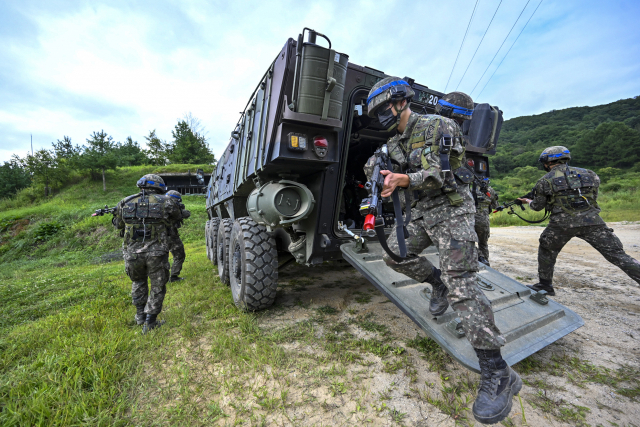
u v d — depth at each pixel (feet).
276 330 9.01
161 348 8.16
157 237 9.57
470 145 11.49
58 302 13.61
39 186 104.17
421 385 6.20
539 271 10.68
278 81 8.77
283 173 9.98
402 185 5.02
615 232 24.75
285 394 5.89
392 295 7.54
